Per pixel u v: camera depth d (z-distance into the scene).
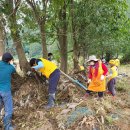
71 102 3.39
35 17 5.04
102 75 3.61
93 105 3.10
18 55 4.13
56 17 5.72
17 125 2.98
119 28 6.05
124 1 5.82
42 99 3.51
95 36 6.09
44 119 2.94
